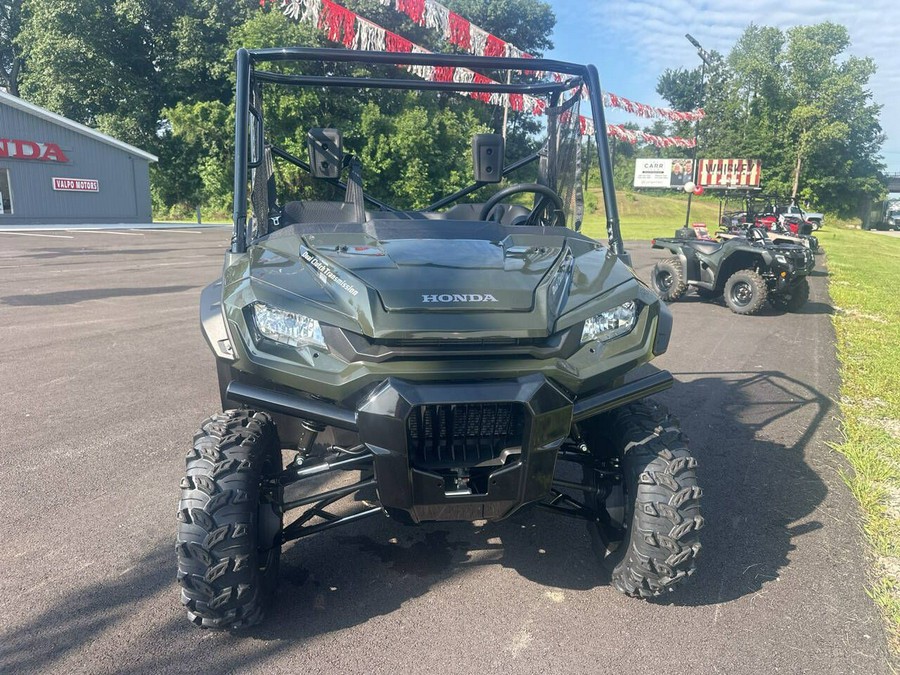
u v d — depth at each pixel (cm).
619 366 244
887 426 473
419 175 2762
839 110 5669
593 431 279
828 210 5828
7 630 239
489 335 224
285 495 348
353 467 249
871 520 332
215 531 217
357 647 233
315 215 356
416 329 222
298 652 229
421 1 1046
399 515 233
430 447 230
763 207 1402
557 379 229
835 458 410
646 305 263
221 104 3431
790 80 5744
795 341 763
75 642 233
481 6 4062
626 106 1667
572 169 355
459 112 2919
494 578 277
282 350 233
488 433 233
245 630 241
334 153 358
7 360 590
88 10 3525
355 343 226
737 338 775
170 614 250
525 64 330
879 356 689
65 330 709
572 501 280
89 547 295
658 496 238
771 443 434
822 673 224
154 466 378
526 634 241
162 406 476
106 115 3734
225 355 244
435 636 239
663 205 5000
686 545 236
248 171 317
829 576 282
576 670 223
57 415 455
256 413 252
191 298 924
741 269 991
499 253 276
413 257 263
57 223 2603
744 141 5675
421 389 216
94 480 360
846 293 1177
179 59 3619
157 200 3853
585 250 298
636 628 246
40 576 272
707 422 471
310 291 243
